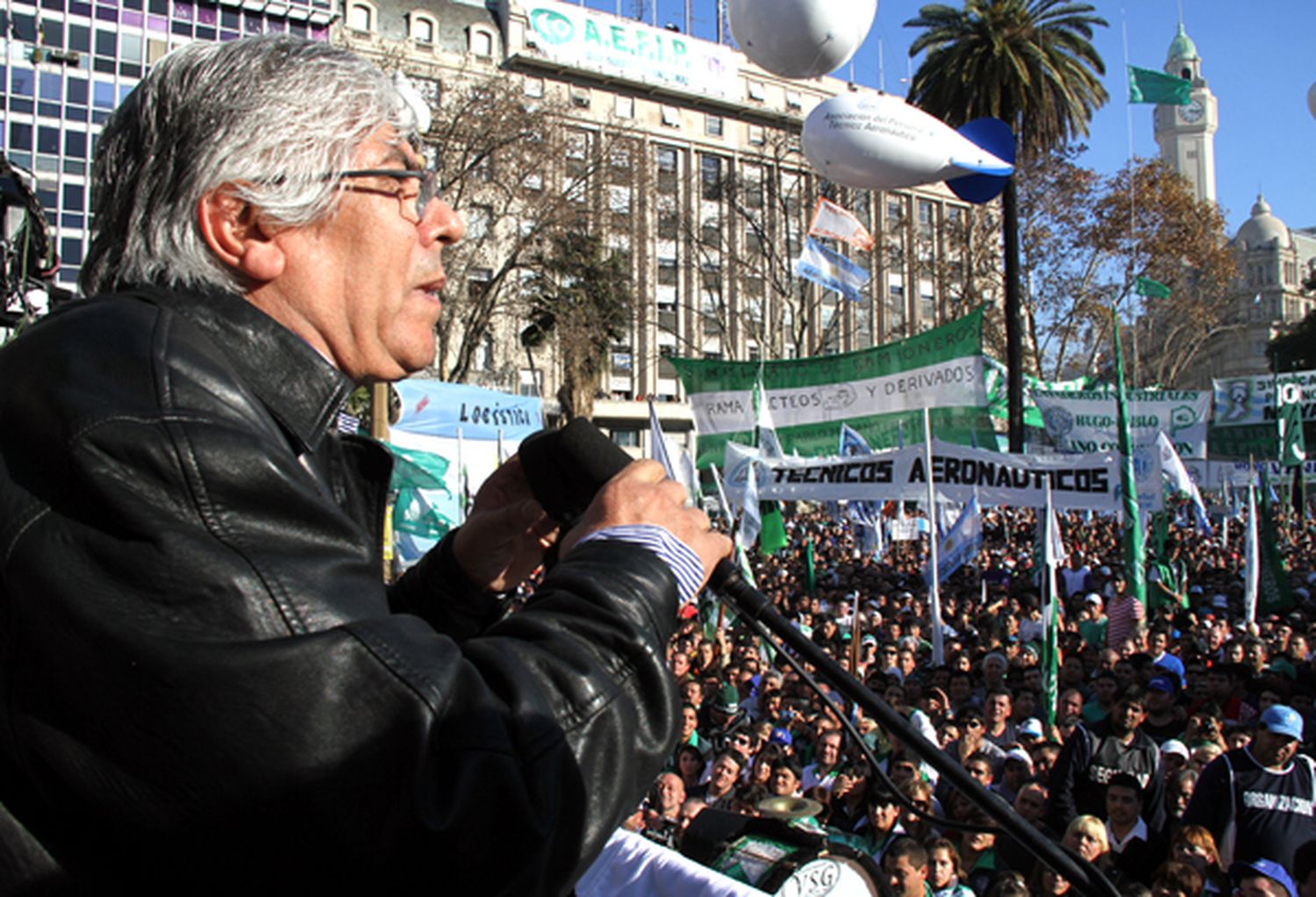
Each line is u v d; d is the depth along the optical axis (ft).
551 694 2.78
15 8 91.66
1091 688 29.99
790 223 150.41
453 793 2.50
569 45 157.89
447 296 94.17
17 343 3.00
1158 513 53.83
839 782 20.10
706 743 27.07
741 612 4.48
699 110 166.50
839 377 49.34
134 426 2.69
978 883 18.16
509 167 94.22
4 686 2.64
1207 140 382.01
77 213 92.89
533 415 55.67
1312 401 79.10
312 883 2.47
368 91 3.57
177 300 3.28
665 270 158.71
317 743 2.45
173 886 2.53
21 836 2.66
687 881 9.29
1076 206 117.29
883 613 47.93
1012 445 70.28
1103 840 18.04
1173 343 159.63
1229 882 16.85
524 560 4.66
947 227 129.70
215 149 3.27
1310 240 393.29
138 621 2.51
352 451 3.94
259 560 2.64
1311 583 56.70
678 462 42.86
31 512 2.66
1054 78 81.56
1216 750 21.68
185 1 99.04
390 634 2.66
